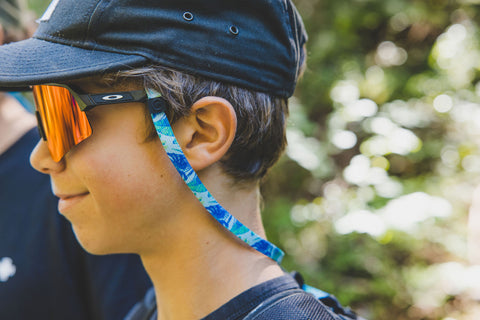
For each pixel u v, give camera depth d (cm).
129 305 148
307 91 338
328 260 315
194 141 96
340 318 100
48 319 155
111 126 93
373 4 341
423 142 349
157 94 90
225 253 99
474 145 350
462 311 304
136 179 94
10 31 181
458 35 364
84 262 153
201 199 93
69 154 95
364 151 313
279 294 94
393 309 309
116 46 88
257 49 95
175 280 102
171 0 89
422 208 271
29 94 238
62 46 90
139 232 98
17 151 164
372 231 268
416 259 325
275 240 306
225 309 95
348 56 351
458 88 361
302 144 273
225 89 94
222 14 92
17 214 158
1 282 154
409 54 375
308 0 346
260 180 111
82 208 99
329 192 320
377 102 348
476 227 332
